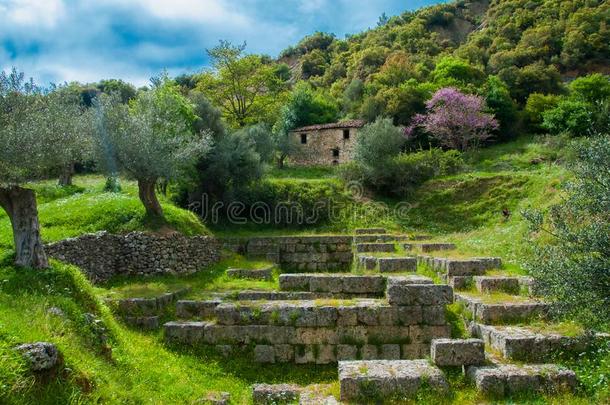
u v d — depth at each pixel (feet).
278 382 26.81
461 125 134.51
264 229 87.10
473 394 19.71
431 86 167.63
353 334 28.32
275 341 28.66
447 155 109.40
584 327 22.48
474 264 37.58
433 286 28.50
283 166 131.54
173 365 26.30
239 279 52.31
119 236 51.65
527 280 31.73
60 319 21.54
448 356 21.85
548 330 24.71
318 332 28.50
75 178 106.73
